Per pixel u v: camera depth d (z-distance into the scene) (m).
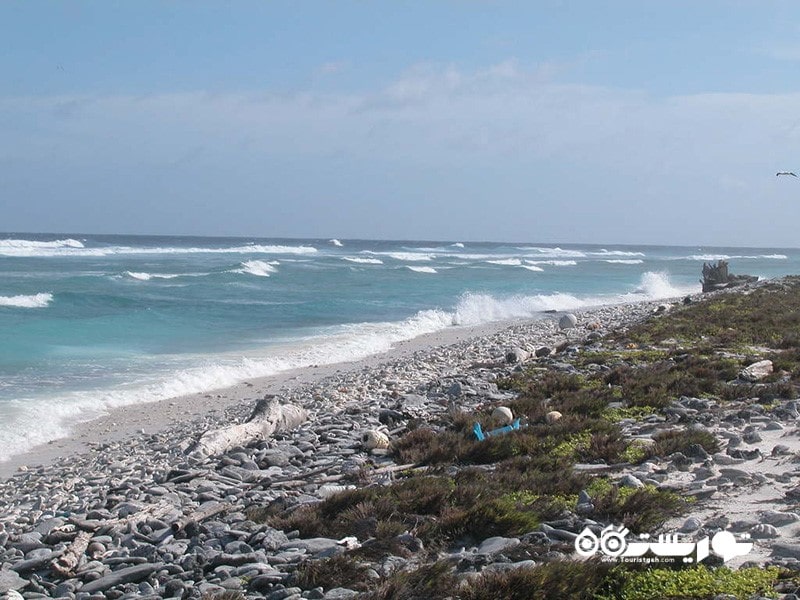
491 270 85.38
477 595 6.27
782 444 10.77
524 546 7.31
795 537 7.19
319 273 72.12
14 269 65.19
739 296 37.31
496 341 29.88
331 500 9.09
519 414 14.46
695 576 6.38
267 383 23.55
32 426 17.91
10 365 25.03
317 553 7.76
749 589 6.07
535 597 6.18
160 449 15.52
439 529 7.99
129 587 7.47
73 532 9.27
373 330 35.91
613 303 51.50
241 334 34.03
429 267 85.00
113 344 29.98
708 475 9.42
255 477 11.82
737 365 18.12
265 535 8.24
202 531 8.84
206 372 24.39
